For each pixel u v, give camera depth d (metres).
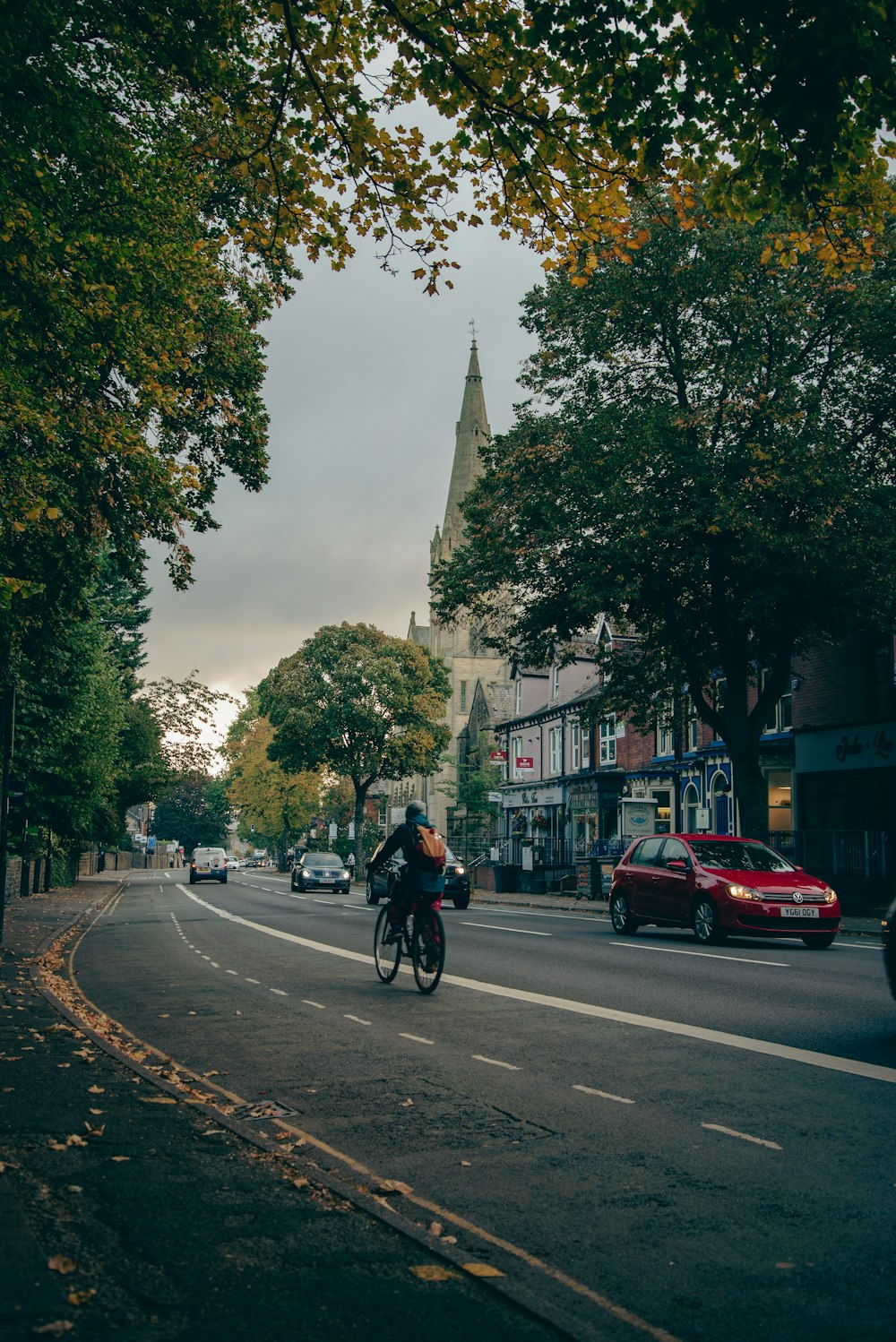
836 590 21.92
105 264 10.41
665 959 14.28
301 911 28.00
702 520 21.64
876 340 22.45
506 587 25.28
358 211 9.26
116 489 14.45
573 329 24.45
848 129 7.52
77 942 18.73
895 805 28.30
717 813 36.78
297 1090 6.73
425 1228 4.17
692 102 7.69
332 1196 4.53
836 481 20.55
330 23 8.30
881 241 21.19
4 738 15.38
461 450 109.25
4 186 9.12
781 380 21.64
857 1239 4.18
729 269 22.25
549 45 7.57
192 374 15.81
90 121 10.00
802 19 6.80
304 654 61.78
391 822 69.88
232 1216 4.25
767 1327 3.44
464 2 7.84
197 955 15.87
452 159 8.80
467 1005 10.21
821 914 16.11
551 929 20.80
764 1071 7.16
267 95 9.13
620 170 8.45
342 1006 10.27
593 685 50.38
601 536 22.52
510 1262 3.91
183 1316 3.34
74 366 11.05
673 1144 5.48
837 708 30.59
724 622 24.97
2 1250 3.78
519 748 58.38
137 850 104.81
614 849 36.66
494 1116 6.05
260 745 80.94
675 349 24.22
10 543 14.20
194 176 11.54
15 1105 5.98
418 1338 3.25
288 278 15.70
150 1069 7.22
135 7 9.52
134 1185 4.59
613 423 22.81
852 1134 5.63
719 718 25.31
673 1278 3.82
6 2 8.17
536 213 8.95
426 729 62.38
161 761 53.12
